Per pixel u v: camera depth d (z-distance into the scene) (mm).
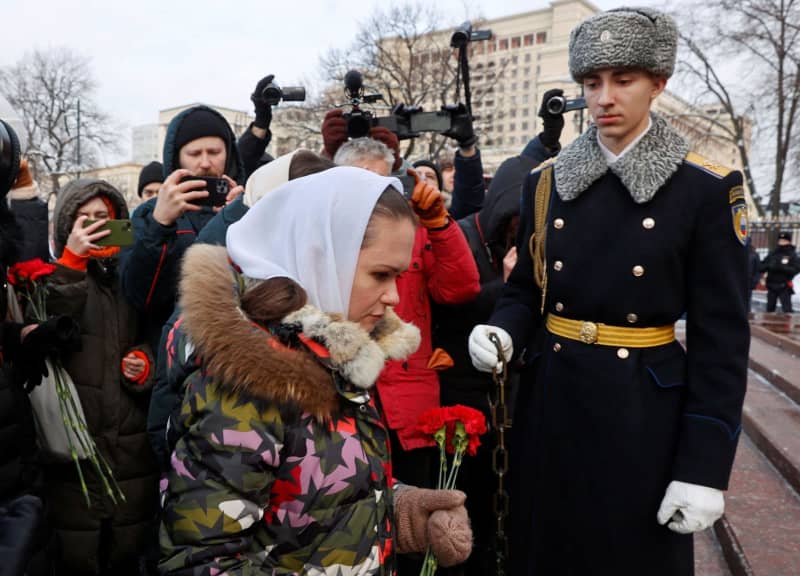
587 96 1680
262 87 3262
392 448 2350
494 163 48375
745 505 2881
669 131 1672
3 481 1489
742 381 1588
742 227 1619
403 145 22266
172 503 1028
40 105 31094
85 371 2346
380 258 1183
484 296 2570
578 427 1724
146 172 4395
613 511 1664
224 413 1032
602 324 1724
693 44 21562
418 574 2348
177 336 1159
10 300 2150
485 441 2582
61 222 2574
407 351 1308
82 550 2385
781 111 21344
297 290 1134
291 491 1085
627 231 1670
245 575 1002
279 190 1240
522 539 1864
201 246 1181
